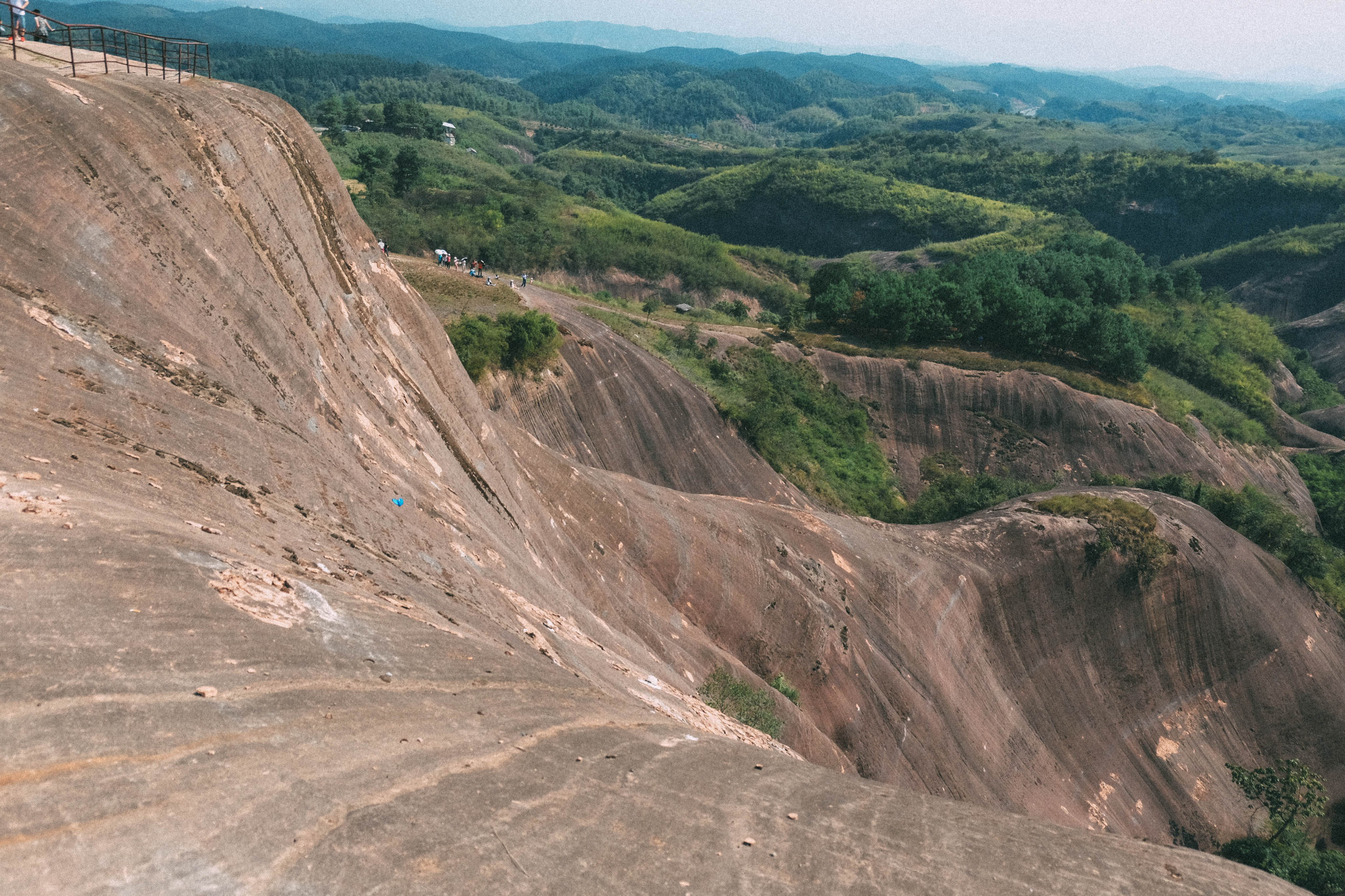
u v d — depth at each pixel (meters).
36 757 5.78
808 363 76.31
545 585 22.22
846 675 36.44
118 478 10.30
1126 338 82.56
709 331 77.06
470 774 8.28
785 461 63.03
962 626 44.75
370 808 6.95
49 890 4.95
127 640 7.39
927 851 9.02
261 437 14.72
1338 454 92.75
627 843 7.90
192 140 19.20
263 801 6.46
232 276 18.12
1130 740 47.88
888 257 167.75
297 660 8.81
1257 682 52.41
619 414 53.84
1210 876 9.30
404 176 110.00
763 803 9.73
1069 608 49.06
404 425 23.12
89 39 19.56
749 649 33.97
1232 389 98.75
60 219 13.67
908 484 71.81
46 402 10.69
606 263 111.31
